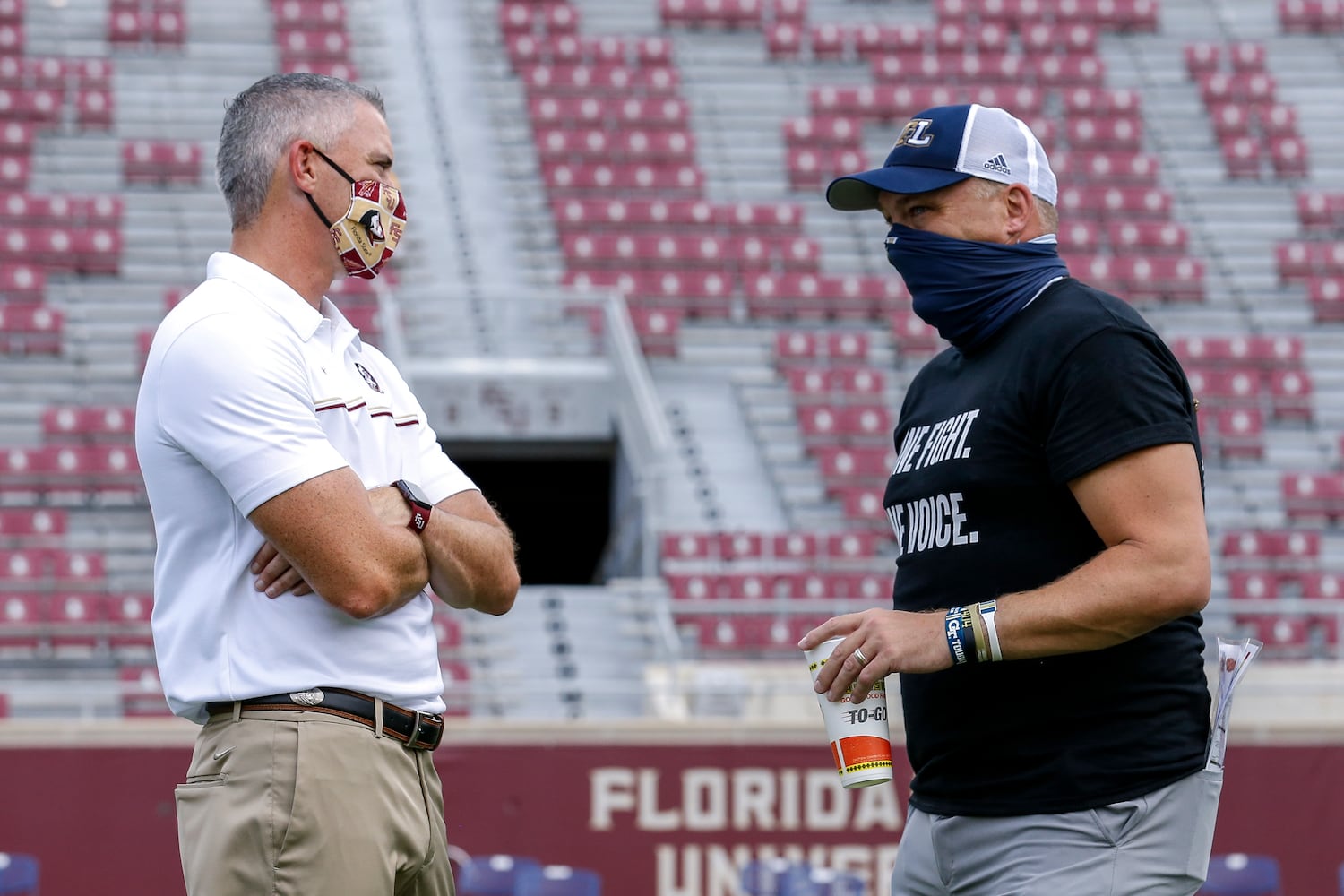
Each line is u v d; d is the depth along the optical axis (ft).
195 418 27.91
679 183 200.23
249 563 28.25
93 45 213.66
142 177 193.88
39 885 92.73
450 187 197.06
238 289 29.12
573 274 182.09
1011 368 29.89
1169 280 188.44
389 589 28.12
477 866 93.15
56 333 168.25
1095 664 29.14
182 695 28.35
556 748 97.14
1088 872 28.71
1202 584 27.61
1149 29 236.43
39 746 94.02
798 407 164.45
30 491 151.53
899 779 97.04
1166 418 28.19
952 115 31.22
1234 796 97.60
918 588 31.07
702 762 97.30
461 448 162.09
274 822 27.37
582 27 229.25
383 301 161.58
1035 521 29.55
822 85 221.46
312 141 29.63
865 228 195.93
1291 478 159.63
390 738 28.63
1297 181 209.77
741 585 136.26
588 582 236.02
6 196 183.83
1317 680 121.08
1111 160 207.21
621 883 96.12
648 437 147.64
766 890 92.38
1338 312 187.01
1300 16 237.66
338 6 224.33
